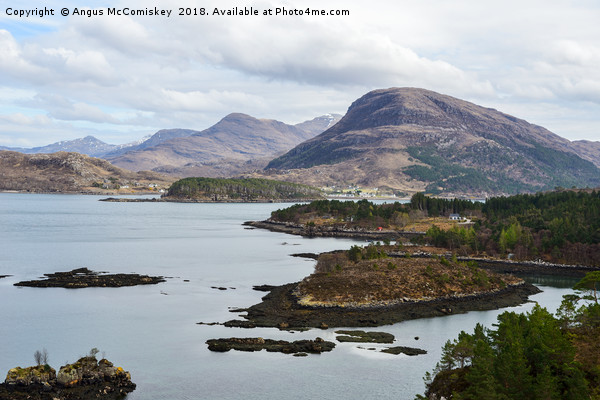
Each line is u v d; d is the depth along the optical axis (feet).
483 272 598.75
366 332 417.08
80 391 296.10
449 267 611.88
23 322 436.76
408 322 449.06
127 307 489.67
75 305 494.59
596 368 247.91
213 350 371.76
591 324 313.32
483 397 232.73
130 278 621.31
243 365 345.51
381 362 351.67
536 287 610.65
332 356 362.12
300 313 465.88
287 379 323.78
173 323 437.17
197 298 527.81
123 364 346.33
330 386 314.55
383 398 298.97
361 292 513.04
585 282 366.43
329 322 441.27
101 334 407.64
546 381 229.45
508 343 267.18
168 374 330.13
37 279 614.34
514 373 241.14
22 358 353.51
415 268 591.78
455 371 285.84
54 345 380.78
